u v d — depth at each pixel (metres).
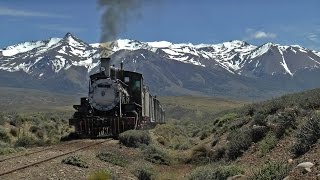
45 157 22.22
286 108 24.88
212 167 19.78
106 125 38.84
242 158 21.72
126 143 31.86
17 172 17.31
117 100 40.22
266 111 26.89
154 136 39.81
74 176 17.73
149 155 27.06
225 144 26.25
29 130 41.28
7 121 40.41
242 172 17.27
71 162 20.12
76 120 39.47
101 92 40.34
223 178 17.23
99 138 37.91
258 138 23.06
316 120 16.95
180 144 34.75
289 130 20.38
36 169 18.17
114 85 40.38
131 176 20.05
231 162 22.14
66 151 25.31
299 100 25.12
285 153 17.86
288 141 19.30
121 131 38.66
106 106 40.22
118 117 38.75
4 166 18.92
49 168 18.59
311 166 13.25
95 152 25.22
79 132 39.25
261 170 14.84
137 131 33.50
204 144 28.48
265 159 18.92
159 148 29.05
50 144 33.41
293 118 20.94
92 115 40.22
